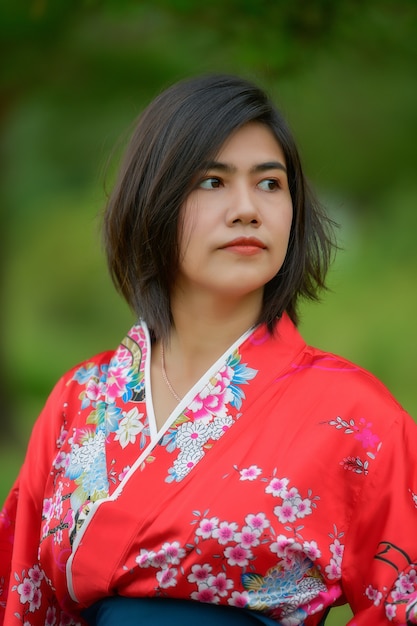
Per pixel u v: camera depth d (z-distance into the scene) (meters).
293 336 3.01
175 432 2.84
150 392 2.99
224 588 2.68
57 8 8.62
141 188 2.96
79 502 2.88
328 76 9.87
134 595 2.75
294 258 3.05
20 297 26.64
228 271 2.84
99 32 11.04
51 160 15.84
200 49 7.33
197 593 2.69
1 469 11.34
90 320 28.69
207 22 6.30
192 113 2.85
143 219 2.92
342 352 18.47
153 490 2.77
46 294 28.66
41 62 10.87
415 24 6.08
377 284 19.70
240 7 5.89
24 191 17.11
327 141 13.62
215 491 2.71
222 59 6.46
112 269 3.25
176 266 2.96
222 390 2.88
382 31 6.22
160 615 2.74
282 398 2.86
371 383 2.90
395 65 6.99
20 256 26.39
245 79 3.00
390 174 14.90
